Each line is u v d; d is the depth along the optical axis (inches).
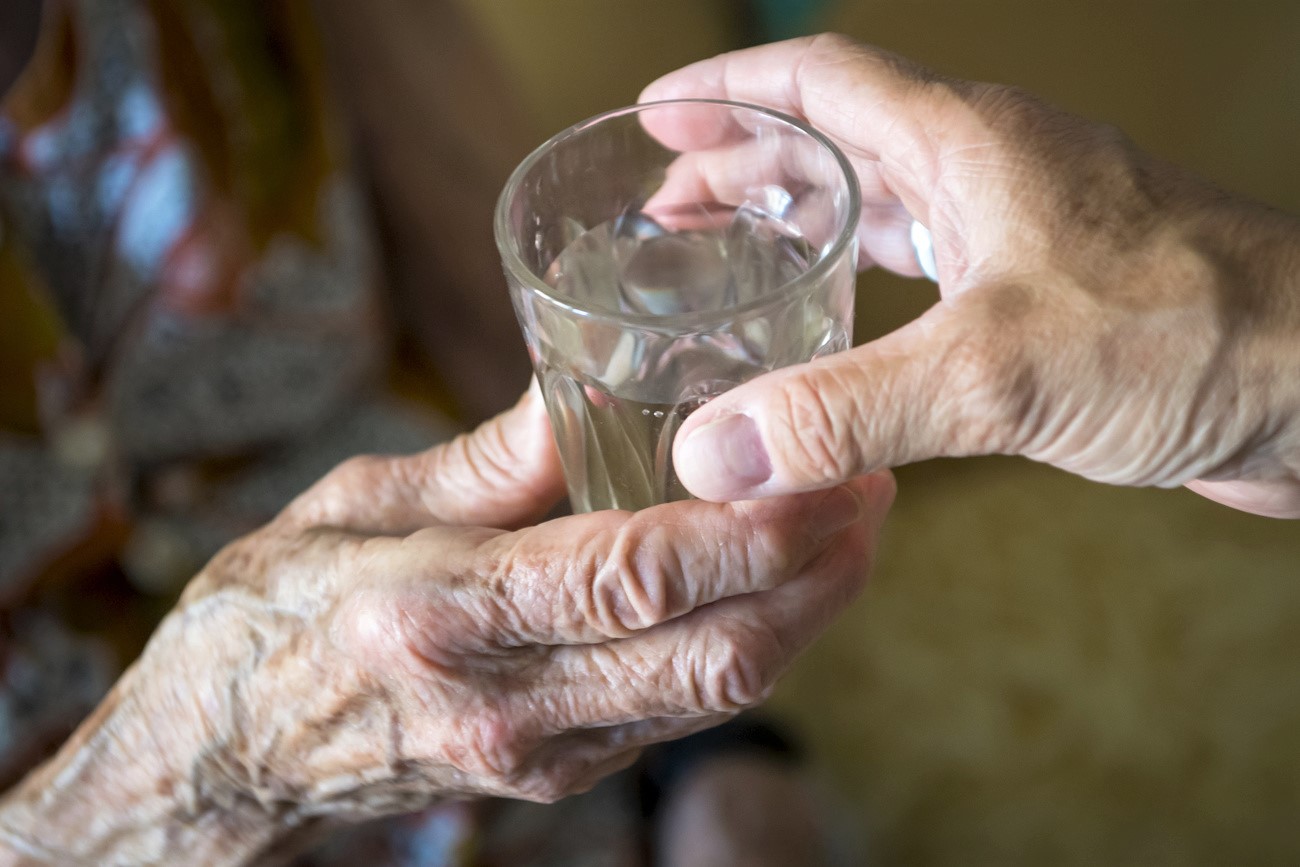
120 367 24.5
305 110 25.0
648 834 28.3
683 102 14.8
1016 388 12.7
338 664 15.6
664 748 29.6
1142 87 39.2
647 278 15.7
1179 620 33.6
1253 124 40.0
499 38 35.7
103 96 22.9
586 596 14.1
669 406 13.9
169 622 17.2
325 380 26.4
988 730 31.9
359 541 16.0
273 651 16.2
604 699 14.7
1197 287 12.8
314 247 25.2
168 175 23.5
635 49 37.7
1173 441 13.0
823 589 14.5
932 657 33.6
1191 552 35.1
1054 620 34.1
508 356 29.6
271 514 26.1
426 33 27.9
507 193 14.2
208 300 24.3
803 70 15.6
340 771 16.6
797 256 14.9
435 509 17.3
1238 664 32.4
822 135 14.1
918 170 14.6
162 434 25.4
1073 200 13.4
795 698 33.2
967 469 38.4
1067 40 38.5
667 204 15.5
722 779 28.0
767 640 14.4
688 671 14.4
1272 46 38.8
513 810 24.9
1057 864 29.3
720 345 13.3
